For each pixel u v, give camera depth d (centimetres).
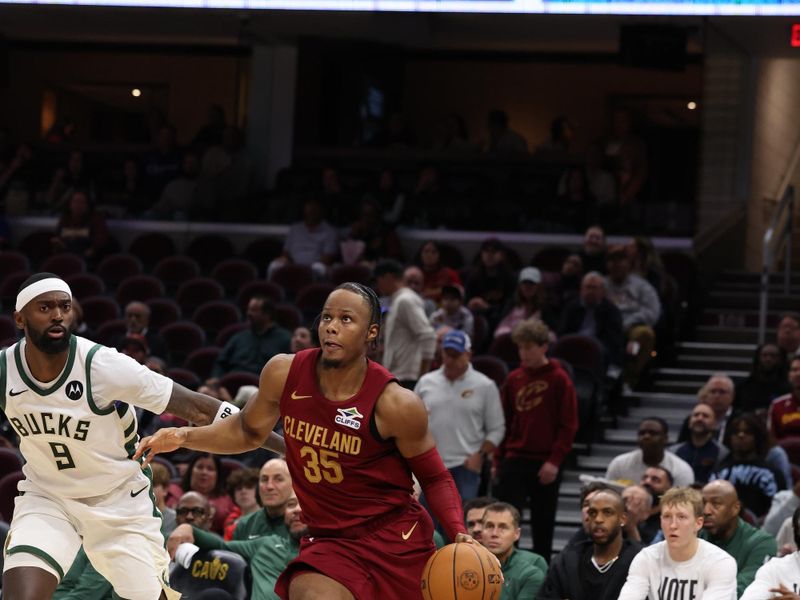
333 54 2175
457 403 1071
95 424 579
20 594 557
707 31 1839
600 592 843
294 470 529
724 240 1967
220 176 2008
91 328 1641
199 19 2125
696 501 800
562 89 2448
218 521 1045
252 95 2164
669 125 2420
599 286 1401
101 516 591
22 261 1833
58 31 2323
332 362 511
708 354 1655
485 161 2067
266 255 1888
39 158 2159
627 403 1459
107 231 1891
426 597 509
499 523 866
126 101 2580
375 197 1956
